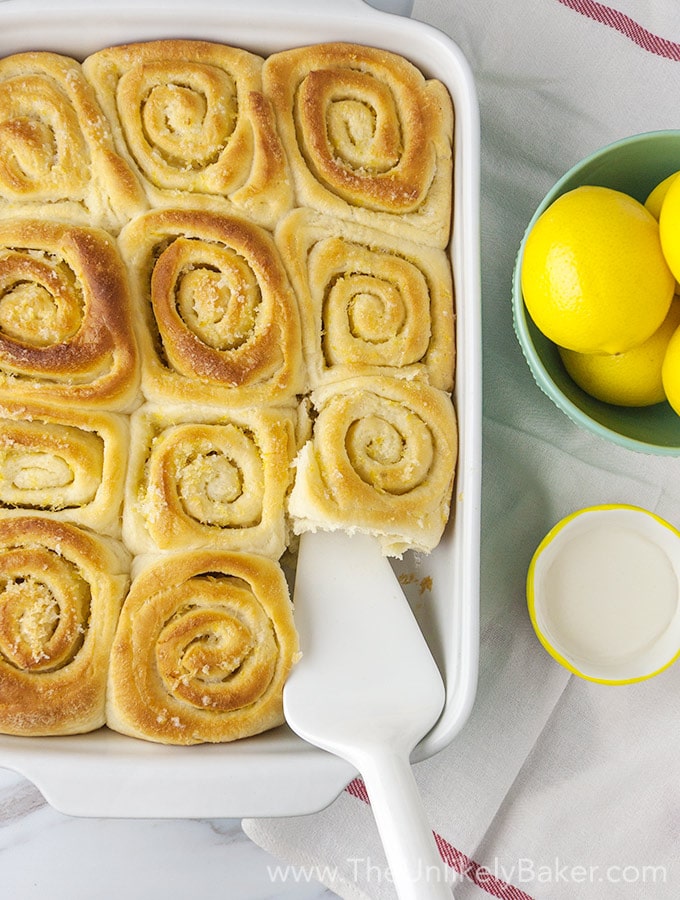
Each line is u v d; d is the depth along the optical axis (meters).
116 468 0.39
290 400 0.41
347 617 0.41
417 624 0.42
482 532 0.49
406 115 0.43
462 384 0.42
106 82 0.42
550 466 0.50
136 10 0.41
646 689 0.49
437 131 0.43
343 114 0.42
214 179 0.41
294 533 0.42
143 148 0.41
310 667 0.40
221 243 0.40
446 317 0.43
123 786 0.37
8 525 0.39
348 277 0.42
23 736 0.38
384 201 0.42
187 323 0.40
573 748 0.49
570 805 0.49
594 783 0.49
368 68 0.43
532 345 0.45
